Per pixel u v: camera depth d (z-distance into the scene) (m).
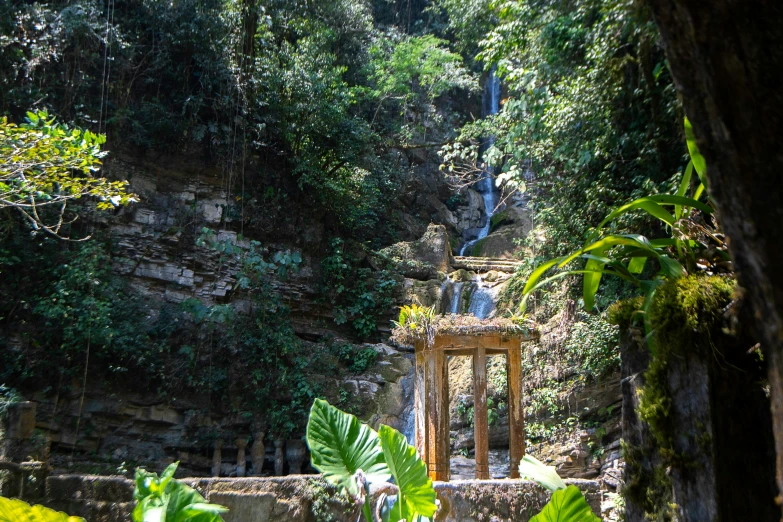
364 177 16.61
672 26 1.16
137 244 12.16
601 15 8.06
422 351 5.98
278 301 13.02
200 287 12.66
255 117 13.69
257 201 13.79
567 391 9.66
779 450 1.15
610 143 8.27
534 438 9.88
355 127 15.12
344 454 3.23
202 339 11.86
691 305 1.93
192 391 11.53
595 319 9.32
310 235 14.39
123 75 12.34
